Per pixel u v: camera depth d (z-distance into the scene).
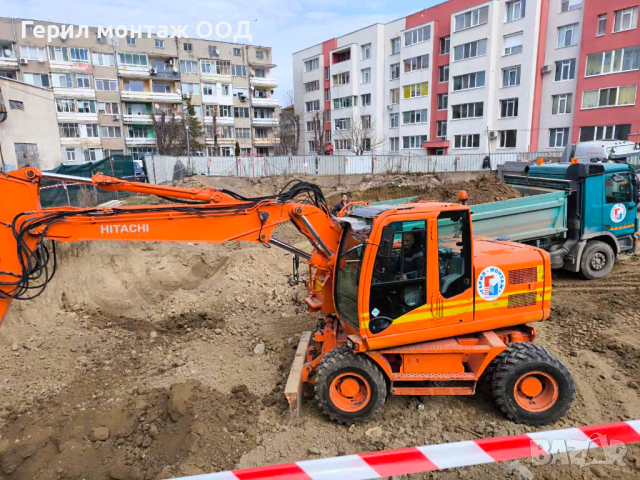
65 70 39.72
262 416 4.96
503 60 32.00
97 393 5.52
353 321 4.68
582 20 27.94
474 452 3.22
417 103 38.69
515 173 10.92
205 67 46.50
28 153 26.05
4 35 37.50
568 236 9.14
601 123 27.64
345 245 4.89
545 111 30.80
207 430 4.63
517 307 4.79
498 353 4.59
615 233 9.20
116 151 42.59
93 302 8.52
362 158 29.91
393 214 4.36
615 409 4.96
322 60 47.28
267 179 26.06
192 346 6.88
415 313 4.52
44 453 4.45
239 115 49.53
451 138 36.06
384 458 3.14
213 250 11.66
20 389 5.61
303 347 5.75
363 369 4.59
